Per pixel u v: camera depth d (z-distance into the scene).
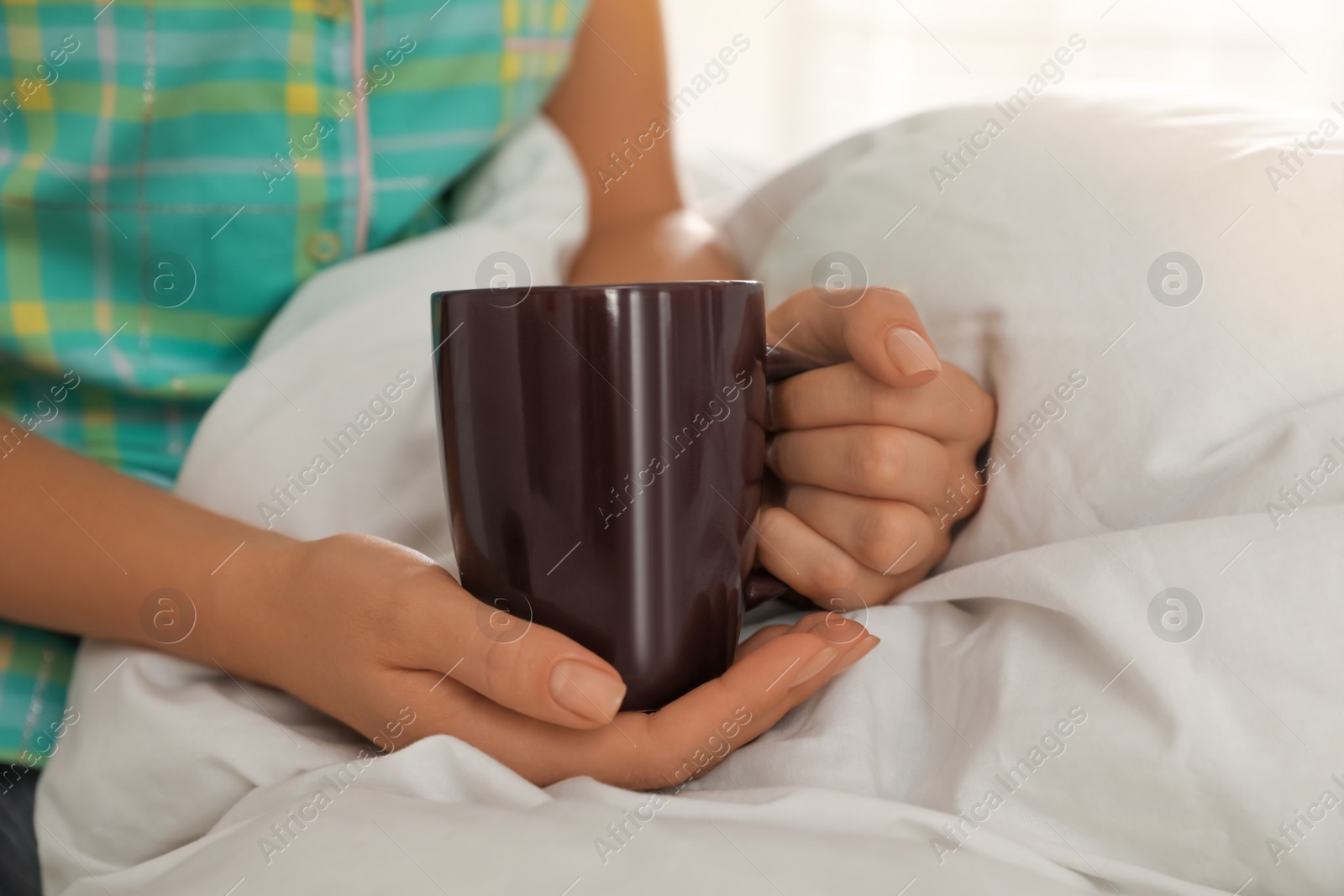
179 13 0.65
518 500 0.49
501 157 0.75
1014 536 0.55
